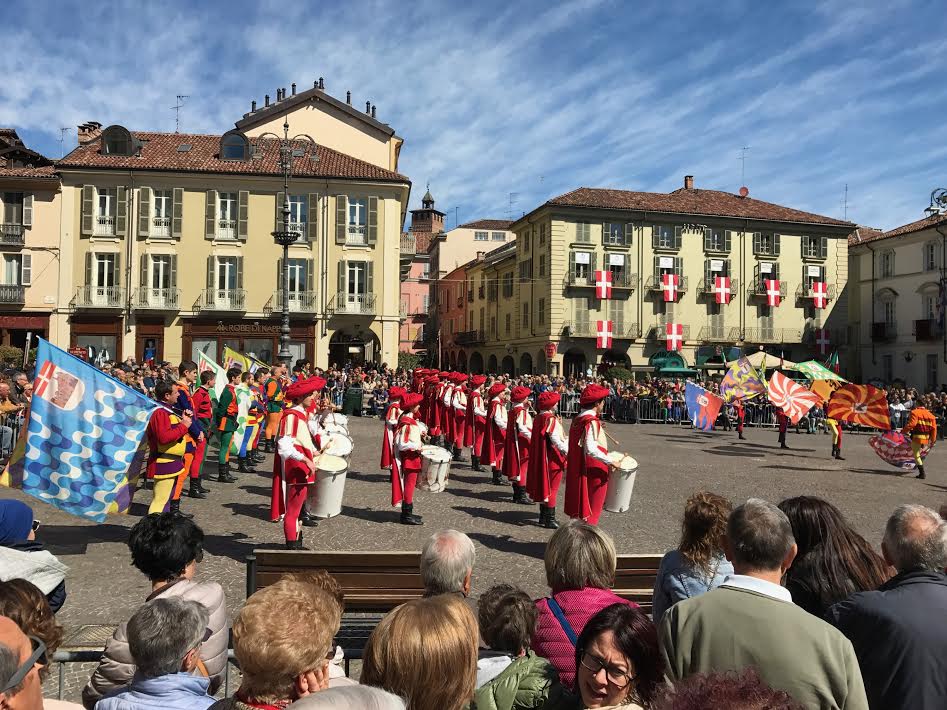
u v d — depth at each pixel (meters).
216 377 14.20
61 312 37.56
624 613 2.54
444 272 76.19
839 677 2.55
